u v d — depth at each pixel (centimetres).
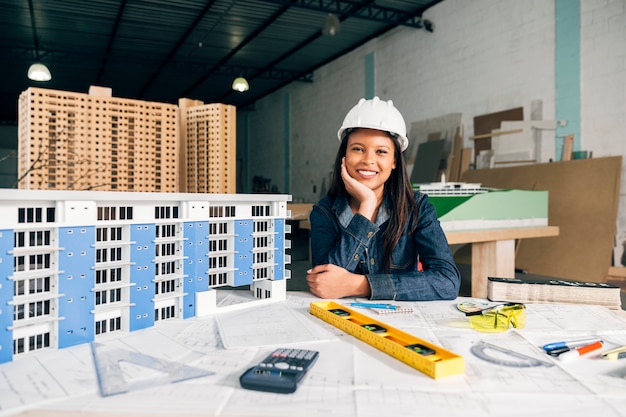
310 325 85
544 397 56
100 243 75
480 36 483
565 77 404
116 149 139
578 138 396
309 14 573
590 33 384
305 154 838
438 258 122
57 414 51
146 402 54
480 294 268
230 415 51
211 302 93
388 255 129
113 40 656
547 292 106
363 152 124
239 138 1092
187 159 156
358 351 72
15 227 65
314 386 59
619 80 366
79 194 72
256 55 729
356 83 689
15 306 68
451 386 59
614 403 54
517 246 406
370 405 53
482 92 483
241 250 98
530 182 418
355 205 134
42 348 71
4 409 51
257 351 71
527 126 434
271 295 105
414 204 130
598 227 364
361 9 556
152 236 83
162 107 147
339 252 124
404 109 593
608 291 104
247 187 1062
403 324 88
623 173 365
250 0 531
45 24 591
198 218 90
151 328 83
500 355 70
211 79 856
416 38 570
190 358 68
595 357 70
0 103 1007
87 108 134
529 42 433
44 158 128
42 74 499
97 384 58
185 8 553
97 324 79
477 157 482
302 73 807
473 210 252
